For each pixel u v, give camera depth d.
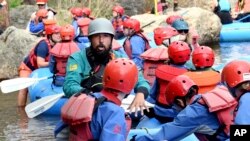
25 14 17.22
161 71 6.80
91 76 5.85
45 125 8.06
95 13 18.86
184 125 4.73
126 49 9.40
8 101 9.74
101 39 5.63
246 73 4.67
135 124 7.12
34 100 9.08
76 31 13.24
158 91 6.84
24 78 9.10
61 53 8.67
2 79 12.56
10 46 12.71
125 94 4.45
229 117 4.57
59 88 8.87
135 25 9.36
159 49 8.41
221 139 4.66
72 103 4.44
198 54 6.57
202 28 16.64
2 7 16.14
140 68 8.87
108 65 4.46
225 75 4.79
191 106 4.70
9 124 8.21
